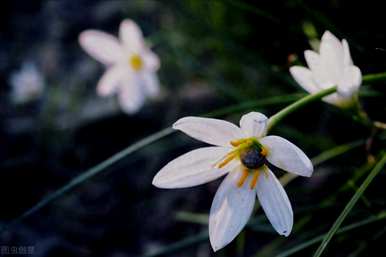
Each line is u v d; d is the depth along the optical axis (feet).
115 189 1.45
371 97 1.03
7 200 1.47
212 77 1.27
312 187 1.19
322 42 0.85
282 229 0.81
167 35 1.39
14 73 1.91
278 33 1.11
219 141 0.83
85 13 1.96
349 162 1.07
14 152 1.63
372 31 1.02
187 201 1.33
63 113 1.70
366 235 0.99
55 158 1.58
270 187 0.84
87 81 1.77
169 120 1.51
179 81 1.59
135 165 1.48
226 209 0.84
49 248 1.33
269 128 0.83
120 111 1.59
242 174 0.85
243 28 1.22
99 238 1.35
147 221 1.35
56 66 1.86
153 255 1.00
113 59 1.38
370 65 0.98
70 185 0.95
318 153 1.15
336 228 0.81
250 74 1.39
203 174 0.84
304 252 1.01
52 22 2.01
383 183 1.00
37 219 1.41
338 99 0.91
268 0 1.11
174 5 1.38
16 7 2.13
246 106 1.00
